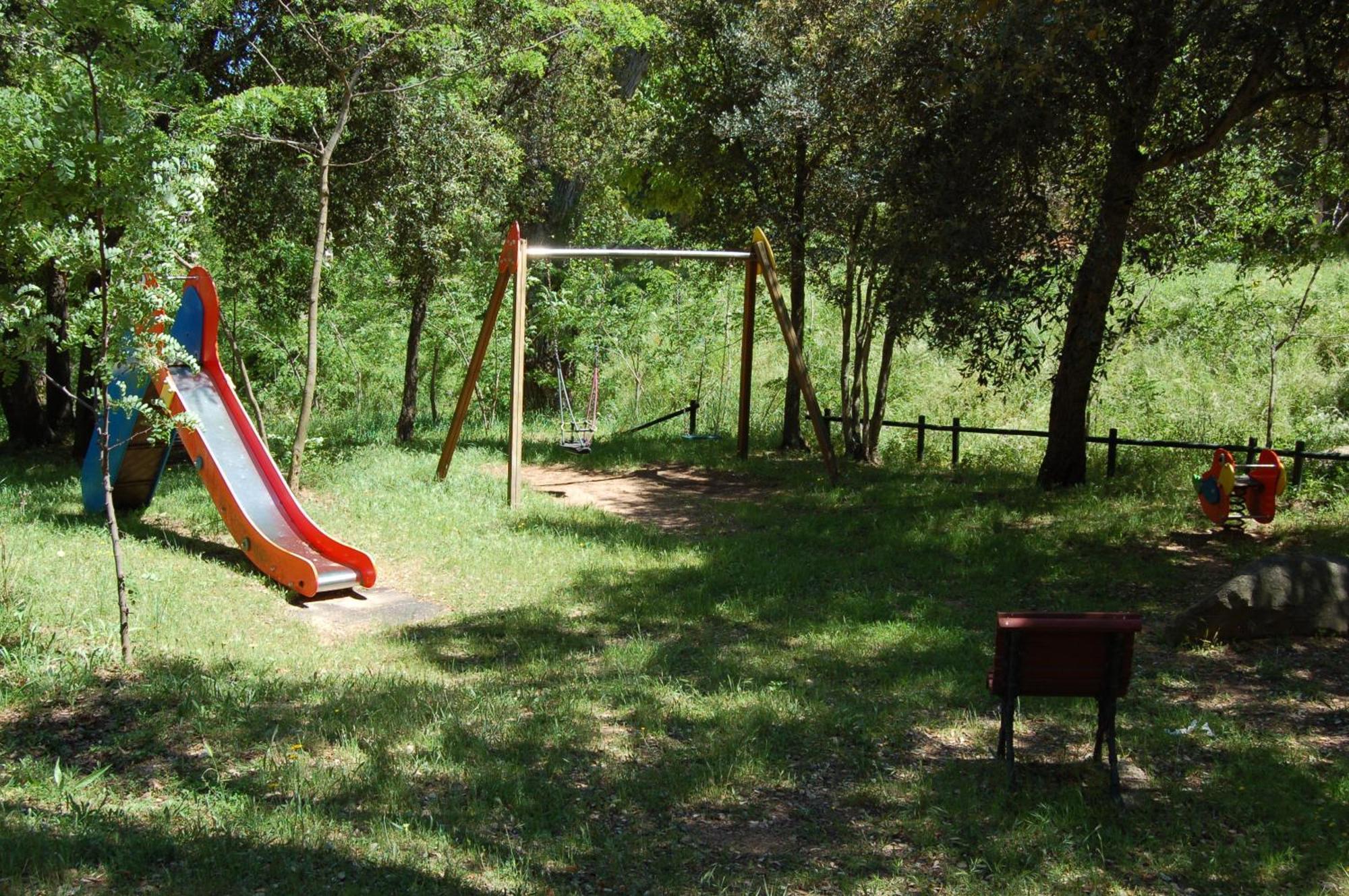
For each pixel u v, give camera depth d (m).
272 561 9.45
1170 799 5.34
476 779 5.36
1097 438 14.58
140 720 5.91
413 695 6.55
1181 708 6.55
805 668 7.43
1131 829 5.03
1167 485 13.49
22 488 12.89
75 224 6.73
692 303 22.59
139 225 6.56
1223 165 14.11
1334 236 14.48
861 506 13.45
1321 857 4.70
